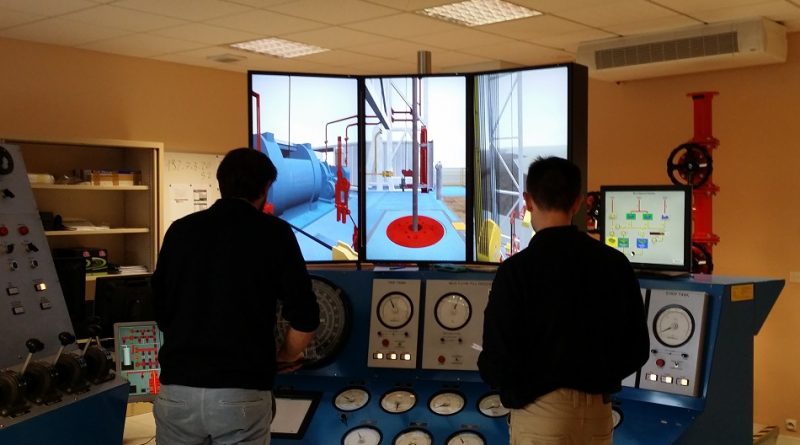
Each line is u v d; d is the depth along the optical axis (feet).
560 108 8.65
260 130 9.18
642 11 15.28
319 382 8.41
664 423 7.28
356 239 9.41
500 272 6.18
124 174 18.45
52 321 9.19
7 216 9.21
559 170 6.22
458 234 9.22
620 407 7.60
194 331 6.64
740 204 18.31
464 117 9.16
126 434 9.67
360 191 9.38
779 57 16.75
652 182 20.17
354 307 8.66
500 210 9.00
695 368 7.38
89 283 17.85
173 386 6.64
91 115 19.44
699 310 7.52
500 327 6.02
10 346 8.57
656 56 17.40
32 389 7.44
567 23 16.47
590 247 6.13
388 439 7.59
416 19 16.07
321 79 9.30
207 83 22.09
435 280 8.56
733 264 18.48
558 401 5.97
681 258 8.25
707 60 16.90
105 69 19.71
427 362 8.30
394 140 9.34
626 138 20.66
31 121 18.30
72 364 7.91
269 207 9.16
